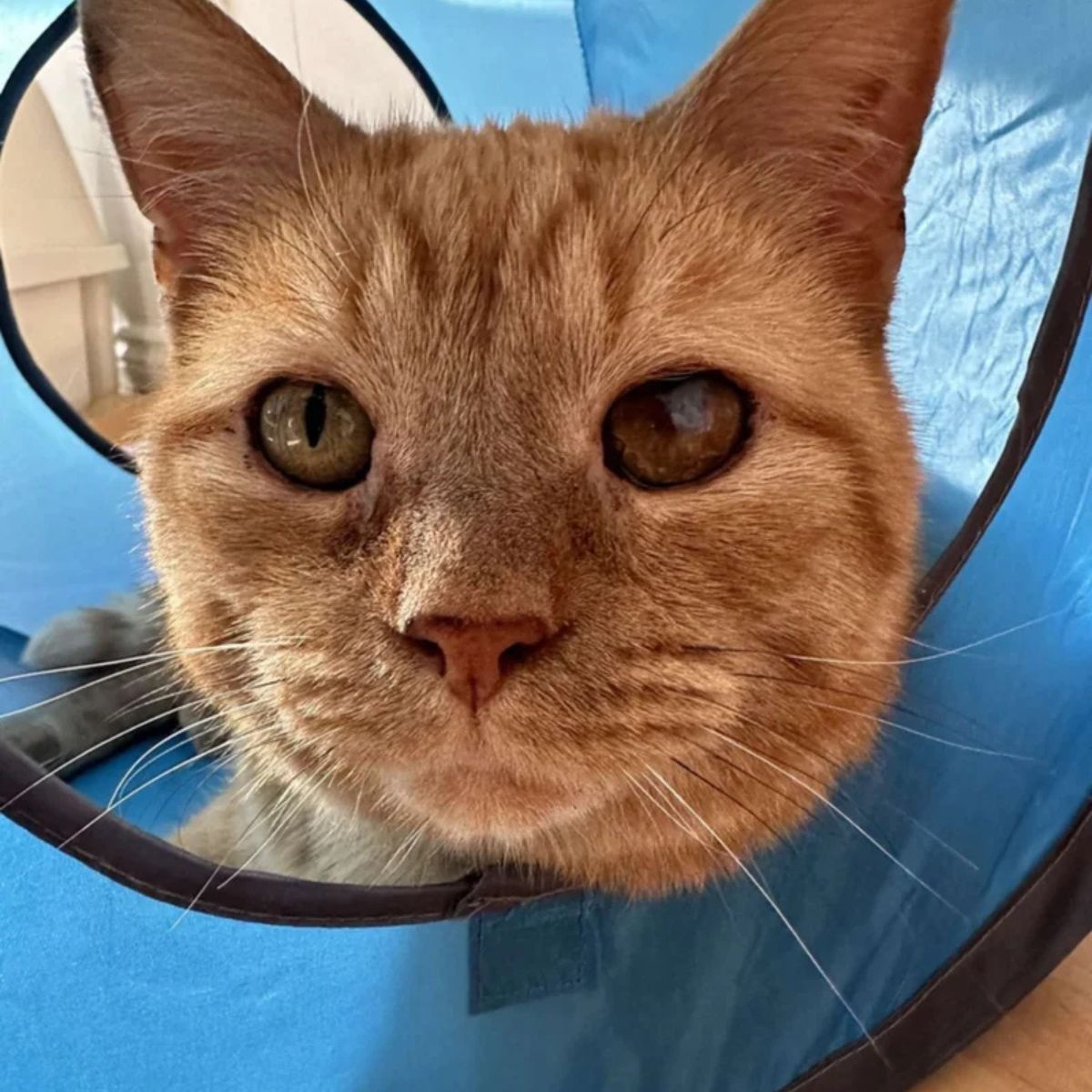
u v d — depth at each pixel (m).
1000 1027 0.23
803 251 0.18
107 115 0.19
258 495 0.17
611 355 0.16
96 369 0.41
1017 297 0.22
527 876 0.19
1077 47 0.20
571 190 0.17
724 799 0.18
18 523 0.31
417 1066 0.19
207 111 0.18
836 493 0.17
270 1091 0.18
